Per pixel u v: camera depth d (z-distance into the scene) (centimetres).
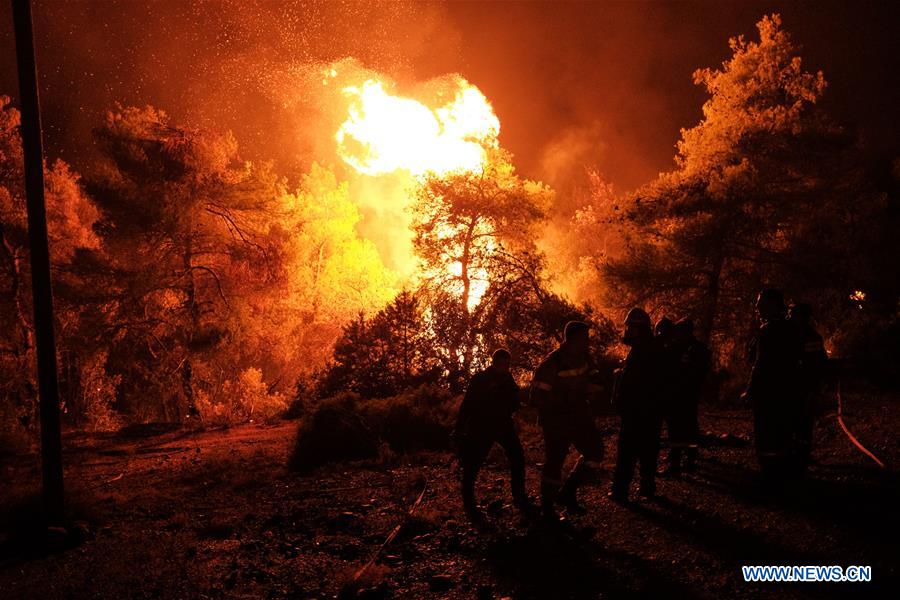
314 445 1107
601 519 658
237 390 2659
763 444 684
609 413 1319
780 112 1812
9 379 2188
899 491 648
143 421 2653
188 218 2369
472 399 723
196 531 758
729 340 1964
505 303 1805
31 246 773
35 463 1423
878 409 1052
